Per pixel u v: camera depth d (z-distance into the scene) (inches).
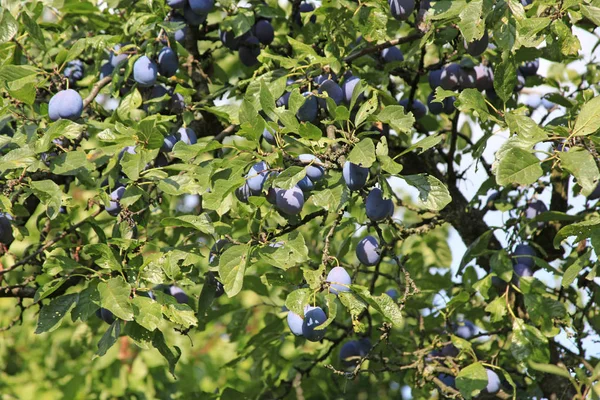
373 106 71.8
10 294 82.1
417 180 70.6
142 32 80.6
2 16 77.9
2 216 77.1
